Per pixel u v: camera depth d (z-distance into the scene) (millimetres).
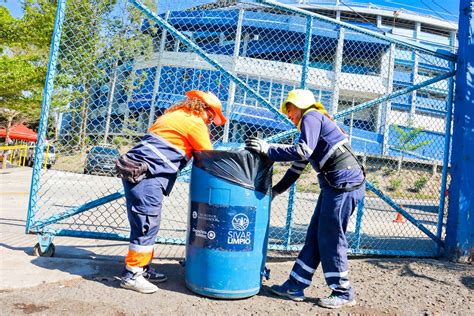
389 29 33531
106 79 4520
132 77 5656
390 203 4613
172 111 3105
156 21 3859
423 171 8469
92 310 2441
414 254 4660
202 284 2863
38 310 2375
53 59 3637
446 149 4863
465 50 4723
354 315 2736
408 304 2998
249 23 18016
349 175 2879
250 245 2865
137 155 2887
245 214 2836
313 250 3039
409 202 8312
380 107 19609
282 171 4738
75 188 8375
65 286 2850
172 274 3441
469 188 4637
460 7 4855
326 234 2896
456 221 4566
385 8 33438
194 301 2775
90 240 4461
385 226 7562
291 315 2652
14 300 2494
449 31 35031
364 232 6352
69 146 4656
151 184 2877
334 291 2898
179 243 3820
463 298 3203
